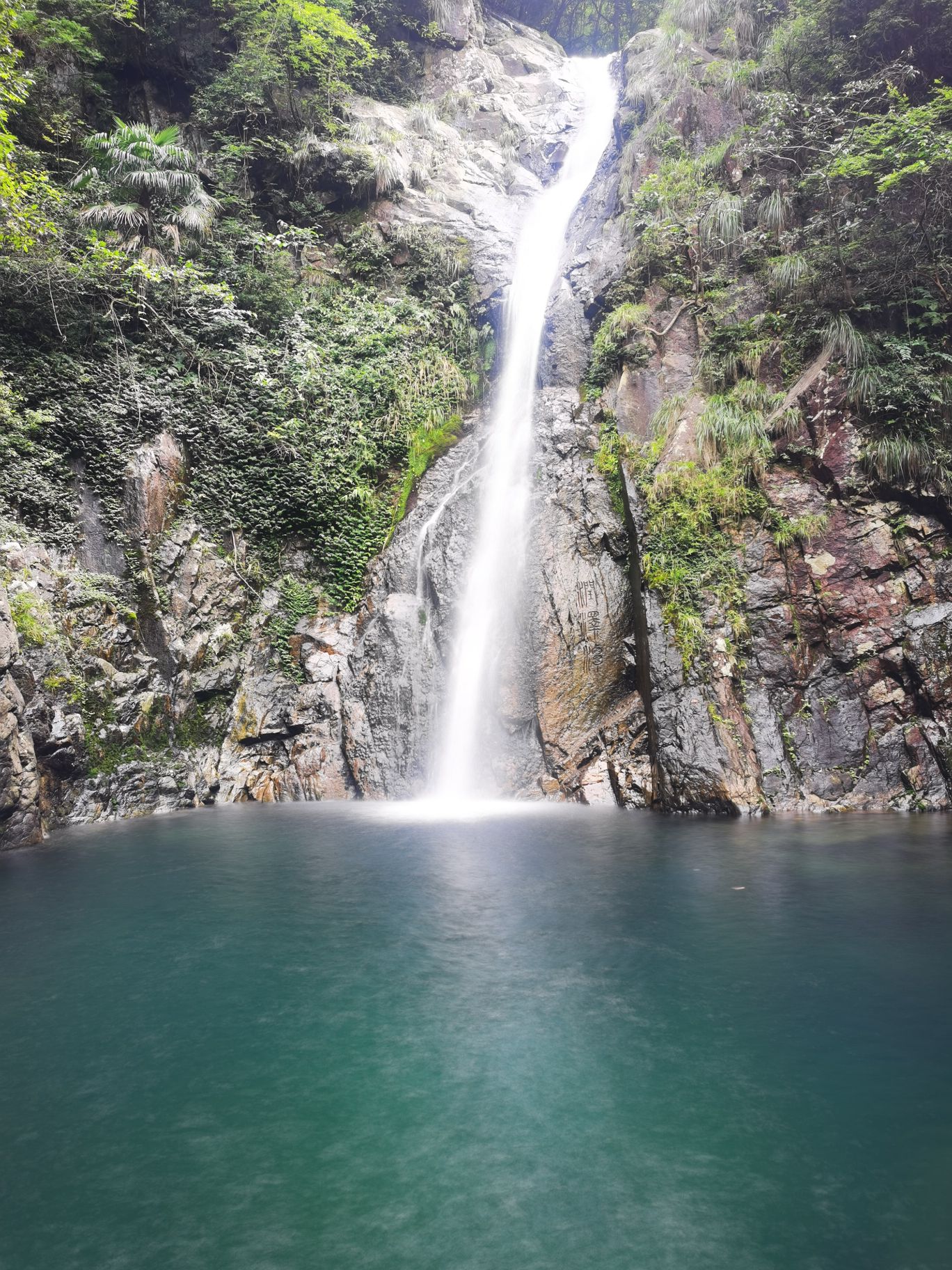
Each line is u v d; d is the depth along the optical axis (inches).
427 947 220.4
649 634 494.3
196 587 603.5
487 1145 126.5
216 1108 138.5
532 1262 98.7
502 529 623.5
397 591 648.4
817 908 251.8
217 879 305.7
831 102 629.9
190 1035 167.5
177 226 695.1
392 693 586.9
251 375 680.4
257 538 661.9
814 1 696.4
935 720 459.2
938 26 633.0
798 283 608.7
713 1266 97.6
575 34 1467.8
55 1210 110.3
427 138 987.3
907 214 581.0
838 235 587.5
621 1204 111.1
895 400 526.3
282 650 632.4
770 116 658.8
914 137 529.0
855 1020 169.3
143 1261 99.0
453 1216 108.7
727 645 484.1
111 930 241.0
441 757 578.6
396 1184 116.3
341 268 841.5
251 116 855.7
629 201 789.2
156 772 519.5
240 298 726.5
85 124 754.8
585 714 545.0
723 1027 167.0
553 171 1044.5
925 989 185.9
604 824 418.0
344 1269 97.3
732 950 214.1
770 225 653.9
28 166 645.3
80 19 807.7
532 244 909.8
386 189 880.3
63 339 604.7
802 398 559.2
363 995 186.7
